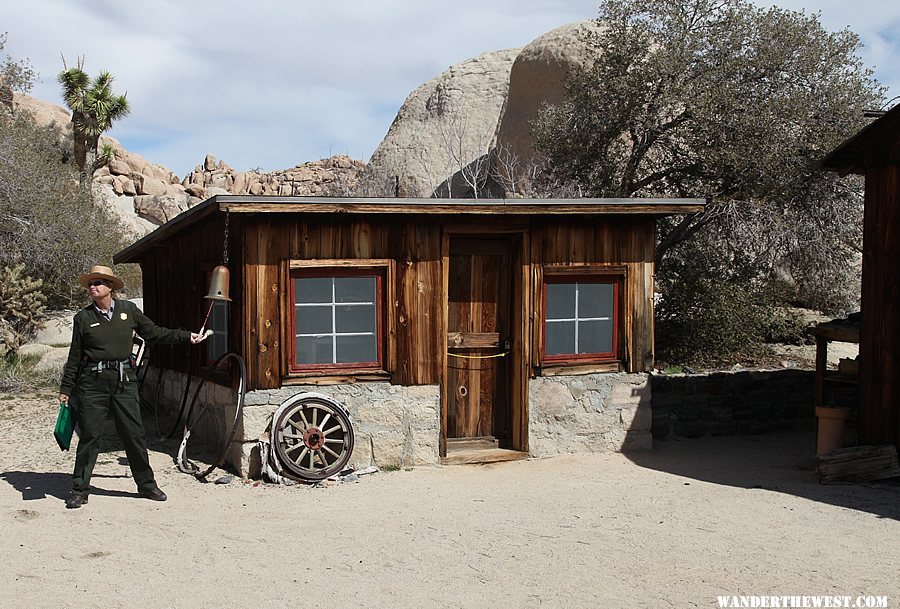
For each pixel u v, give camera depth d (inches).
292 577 189.5
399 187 1136.2
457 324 325.4
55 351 589.0
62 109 1508.4
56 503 249.0
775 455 341.4
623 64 587.2
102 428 249.0
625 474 302.2
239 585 183.9
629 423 338.3
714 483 288.5
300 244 290.4
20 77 1124.5
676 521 237.8
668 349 541.6
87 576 187.3
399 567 197.0
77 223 797.2
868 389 295.3
